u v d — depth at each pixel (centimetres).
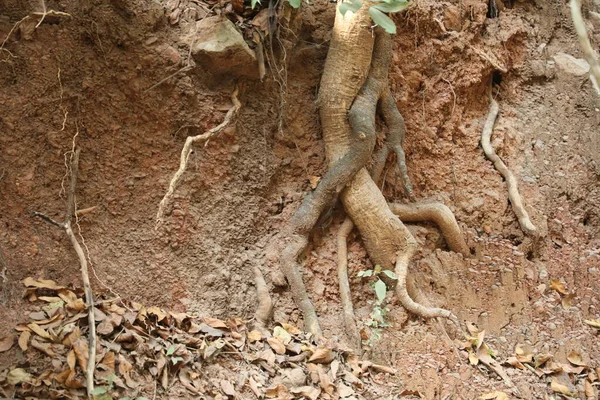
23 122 213
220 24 228
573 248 267
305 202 234
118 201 222
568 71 287
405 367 225
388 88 248
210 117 230
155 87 225
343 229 237
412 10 259
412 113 260
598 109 285
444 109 266
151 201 225
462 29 271
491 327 245
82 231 218
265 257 233
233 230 231
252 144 237
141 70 223
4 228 210
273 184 241
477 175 265
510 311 248
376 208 235
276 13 235
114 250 220
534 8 295
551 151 277
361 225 236
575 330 251
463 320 244
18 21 212
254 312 227
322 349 215
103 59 220
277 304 229
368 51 237
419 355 228
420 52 263
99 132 221
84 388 186
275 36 237
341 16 236
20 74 213
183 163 215
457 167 263
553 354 244
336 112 237
